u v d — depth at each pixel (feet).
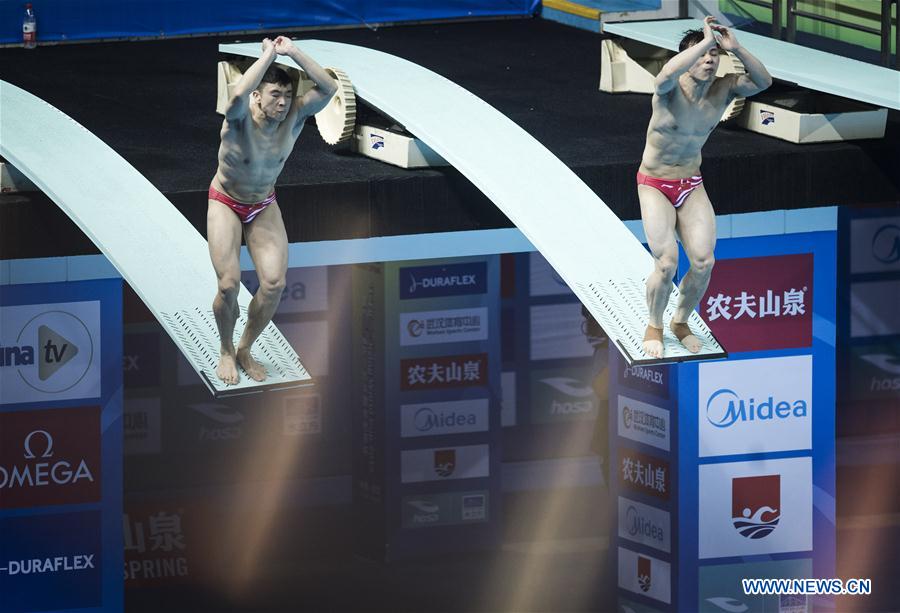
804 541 90.74
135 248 78.07
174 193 86.17
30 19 131.44
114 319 82.89
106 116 107.65
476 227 91.04
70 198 80.74
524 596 92.79
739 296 88.63
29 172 82.38
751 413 89.20
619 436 92.94
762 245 88.74
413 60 125.90
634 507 92.43
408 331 99.25
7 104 91.50
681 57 66.74
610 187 91.45
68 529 83.46
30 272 81.87
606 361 113.50
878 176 94.38
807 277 89.40
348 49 106.63
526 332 124.47
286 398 117.60
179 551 98.63
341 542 100.83
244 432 116.78
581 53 129.39
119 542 84.17
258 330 72.28
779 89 102.58
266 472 111.24
